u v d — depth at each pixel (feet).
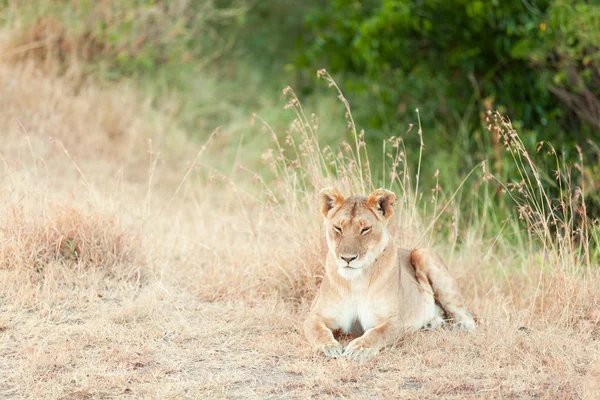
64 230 35.88
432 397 24.07
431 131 60.39
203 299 33.94
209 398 24.03
